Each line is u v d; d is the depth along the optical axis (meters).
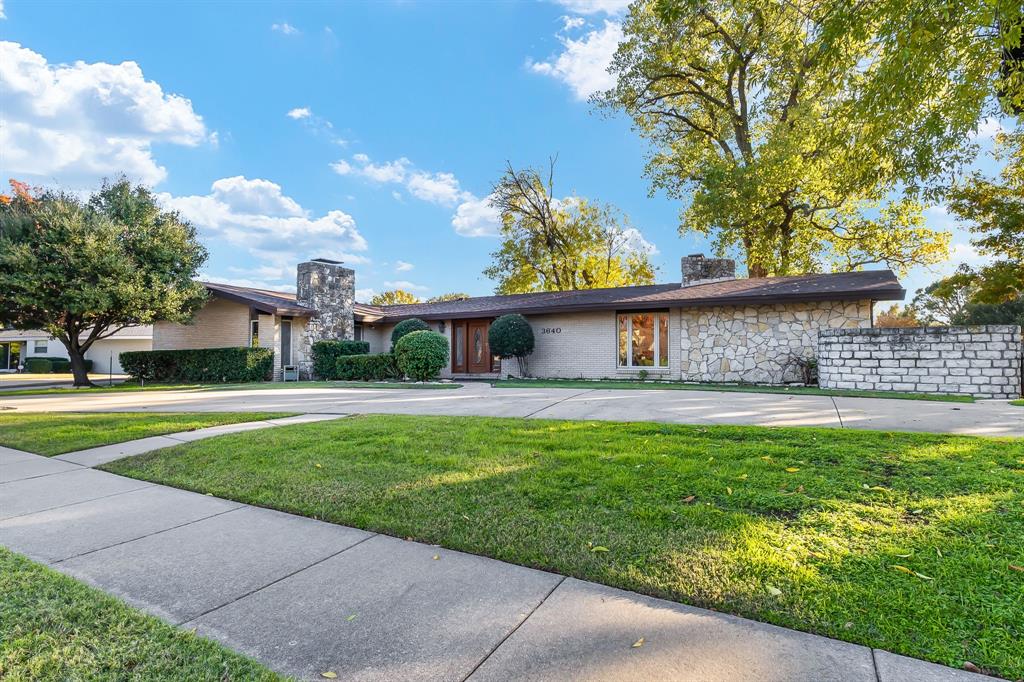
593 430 6.11
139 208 16.97
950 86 6.31
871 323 12.89
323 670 1.91
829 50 6.52
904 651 1.92
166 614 2.37
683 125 23.03
